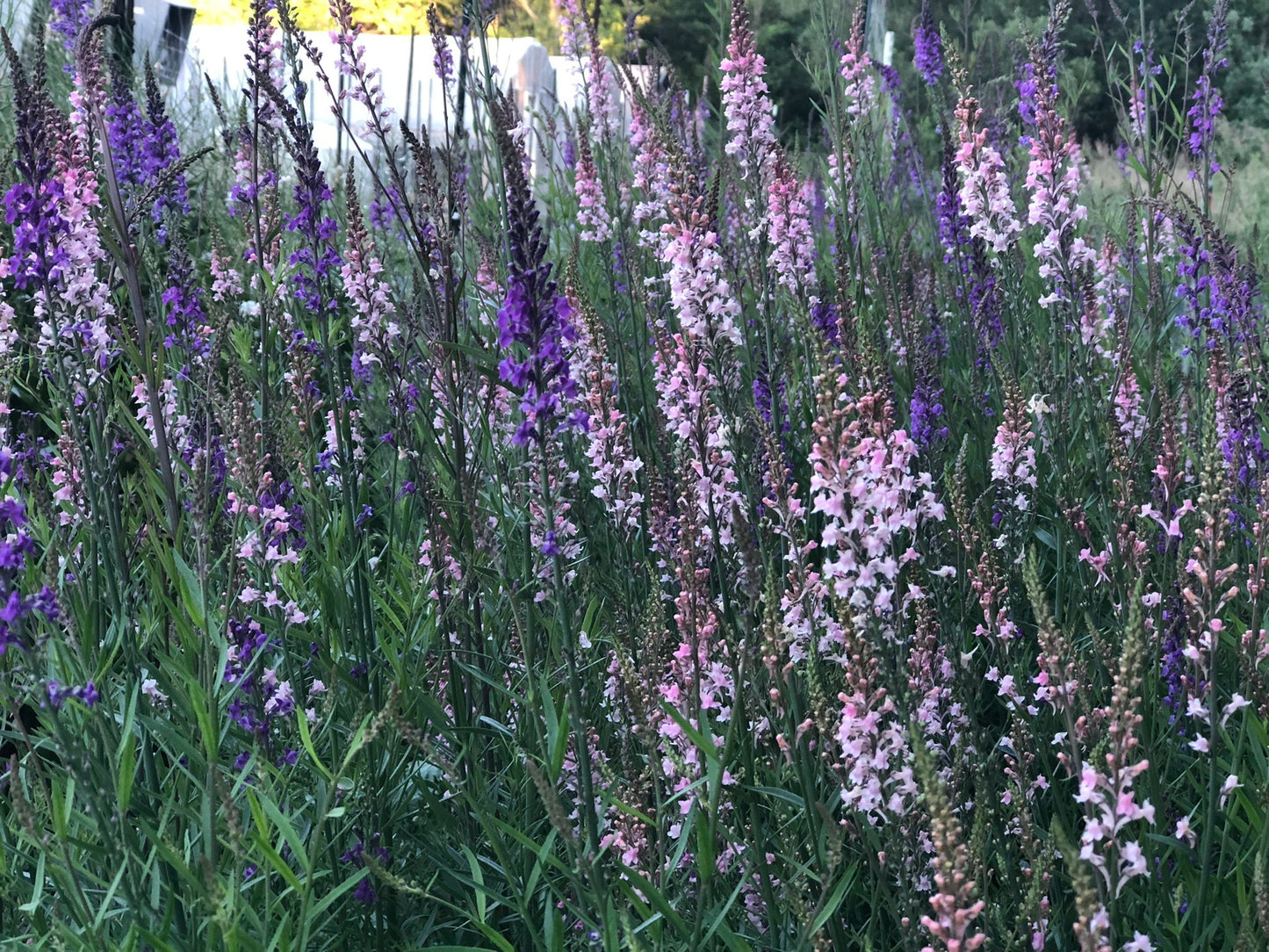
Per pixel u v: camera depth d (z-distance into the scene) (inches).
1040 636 31.9
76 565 37.8
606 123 77.6
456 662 38.9
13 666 36.5
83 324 38.9
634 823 35.4
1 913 35.0
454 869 38.6
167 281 54.2
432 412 47.5
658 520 42.4
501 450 44.3
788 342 59.4
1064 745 37.5
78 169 42.1
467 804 38.4
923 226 85.7
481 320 51.7
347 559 43.6
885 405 32.0
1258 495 42.2
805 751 32.7
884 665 31.7
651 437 54.2
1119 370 49.2
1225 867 35.4
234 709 38.1
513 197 32.0
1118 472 47.3
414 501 49.5
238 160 51.7
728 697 36.6
